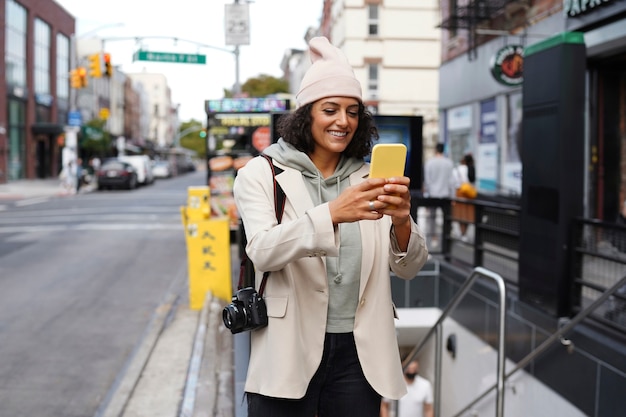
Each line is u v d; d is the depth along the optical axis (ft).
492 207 22.24
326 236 5.94
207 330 22.34
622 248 15.19
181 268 37.01
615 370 14.10
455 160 51.62
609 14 27.63
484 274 16.39
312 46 7.05
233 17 45.32
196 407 15.42
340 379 6.89
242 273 7.37
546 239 17.57
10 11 121.80
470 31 45.37
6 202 83.76
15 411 16.72
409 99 98.12
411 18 97.14
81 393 18.01
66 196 95.91
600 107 30.91
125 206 77.66
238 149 43.88
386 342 6.81
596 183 30.96
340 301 6.77
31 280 33.50
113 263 38.55
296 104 7.14
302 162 6.81
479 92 45.60
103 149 149.38
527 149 18.65
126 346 22.24
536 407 17.79
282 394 6.45
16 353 21.43
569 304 17.03
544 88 17.71
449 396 24.95
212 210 43.83
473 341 22.34
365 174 7.18
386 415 24.06
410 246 6.66
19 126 129.18
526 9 36.81
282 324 6.59
